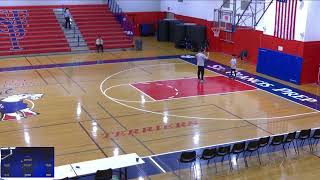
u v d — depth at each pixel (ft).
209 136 45.70
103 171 31.73
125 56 89.30
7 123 48.75
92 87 64.39
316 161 40.06
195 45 97.09
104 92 61.72
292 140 42.34
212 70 77.25
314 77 69.46
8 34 93.04
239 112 53.78
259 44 79.77
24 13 100.63
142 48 99.45
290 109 55.36
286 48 70.38
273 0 72.43
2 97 58.54
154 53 93.20
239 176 36.76
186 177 36.35
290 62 69.56
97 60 84.74
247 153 41.75
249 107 55.83
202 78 69.05
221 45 94.79
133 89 63.52
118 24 105.40
